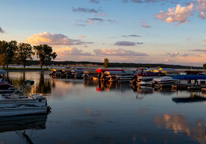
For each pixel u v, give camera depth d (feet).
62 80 206.08
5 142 47.14
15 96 73.05
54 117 66.74
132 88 147.43
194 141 48.55
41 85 153.58
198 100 99.60
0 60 340.59
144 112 74.49
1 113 65.21
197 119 66.33
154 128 57.06
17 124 60.08
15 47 391.65
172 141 48.37
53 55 430.20
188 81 165.48
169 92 127.65
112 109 78.48
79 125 58.80
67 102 90.68
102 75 236.02
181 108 81.76
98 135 51.37
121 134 52.24
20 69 371.97
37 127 57.16
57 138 49.34
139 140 48.65
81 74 270.67
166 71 294.87
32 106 68.80
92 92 122.72
